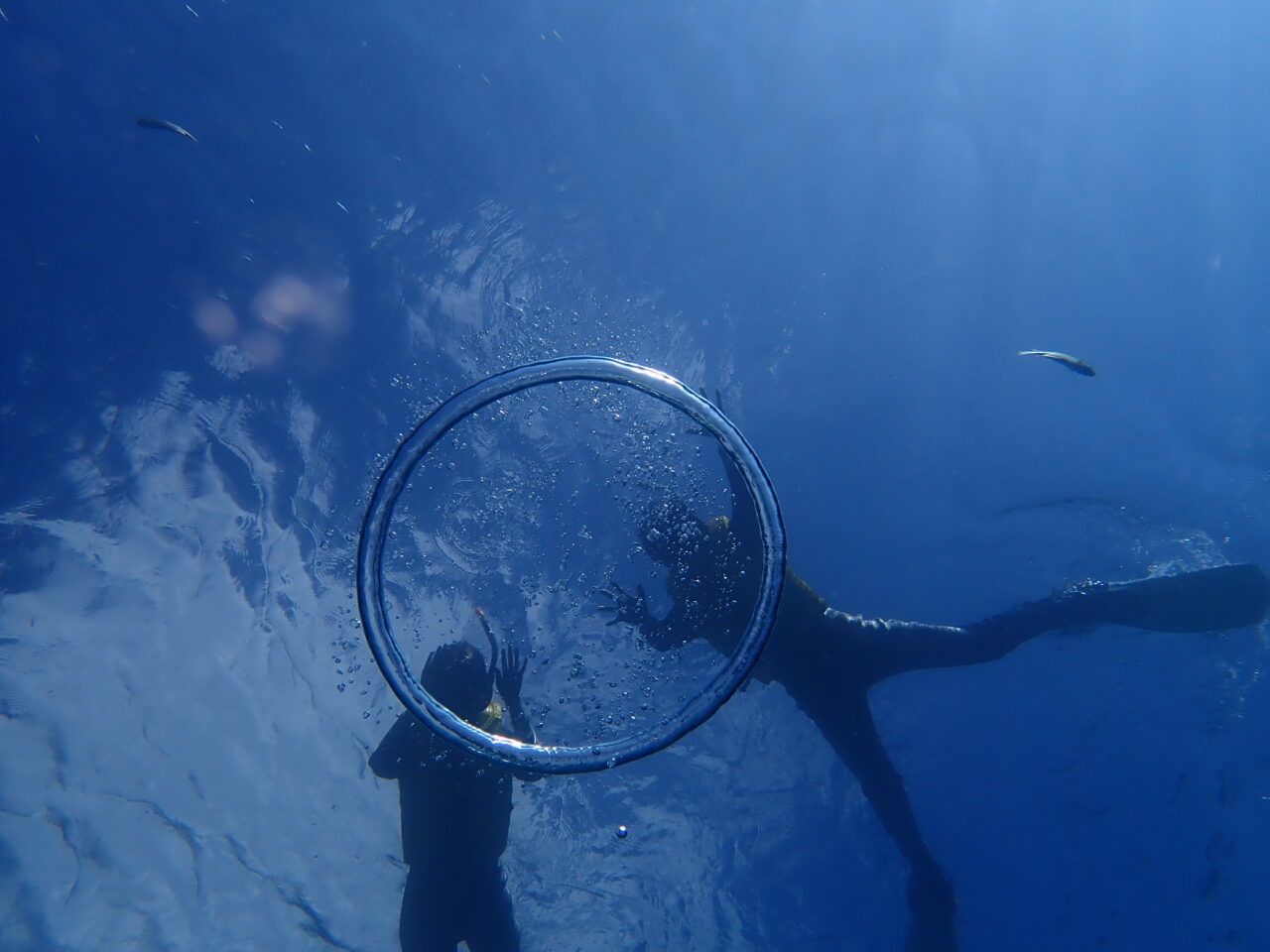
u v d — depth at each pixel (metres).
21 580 3.00
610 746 1.39
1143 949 2.43
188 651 2.94
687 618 2.29
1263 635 2.82
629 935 2.61
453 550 2.99
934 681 2.94
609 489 3.09
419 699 1.42
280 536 3.15
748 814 2.75
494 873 2.42
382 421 3.36
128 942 2.43
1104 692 2.82
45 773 2.66
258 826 2.66
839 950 2.54
